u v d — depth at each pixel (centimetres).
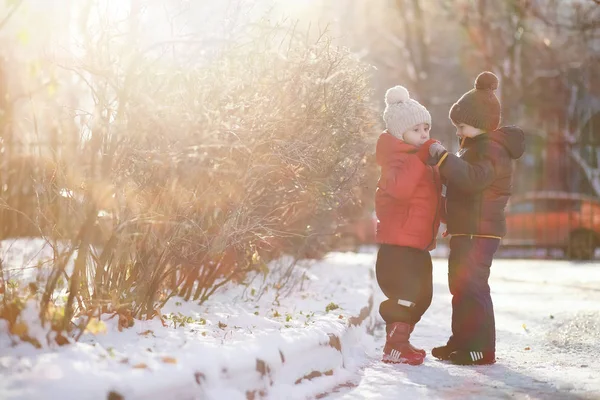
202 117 452
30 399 345
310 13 1137
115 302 493
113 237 499
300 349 498
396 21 3247
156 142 469
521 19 2277
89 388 358
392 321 588
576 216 2117
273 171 562
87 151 486
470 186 571
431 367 573
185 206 518
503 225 595
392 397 479
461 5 2616
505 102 2700
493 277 1398
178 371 396
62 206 485
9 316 439
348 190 684
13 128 741
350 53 650
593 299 1039
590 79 2912
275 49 561
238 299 697
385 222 587
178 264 549
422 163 577
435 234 592
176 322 537
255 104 519
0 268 502
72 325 469
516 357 622
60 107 517
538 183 3092
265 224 614
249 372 439
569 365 588
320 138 596
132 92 450
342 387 511
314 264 1109
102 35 462
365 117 705
